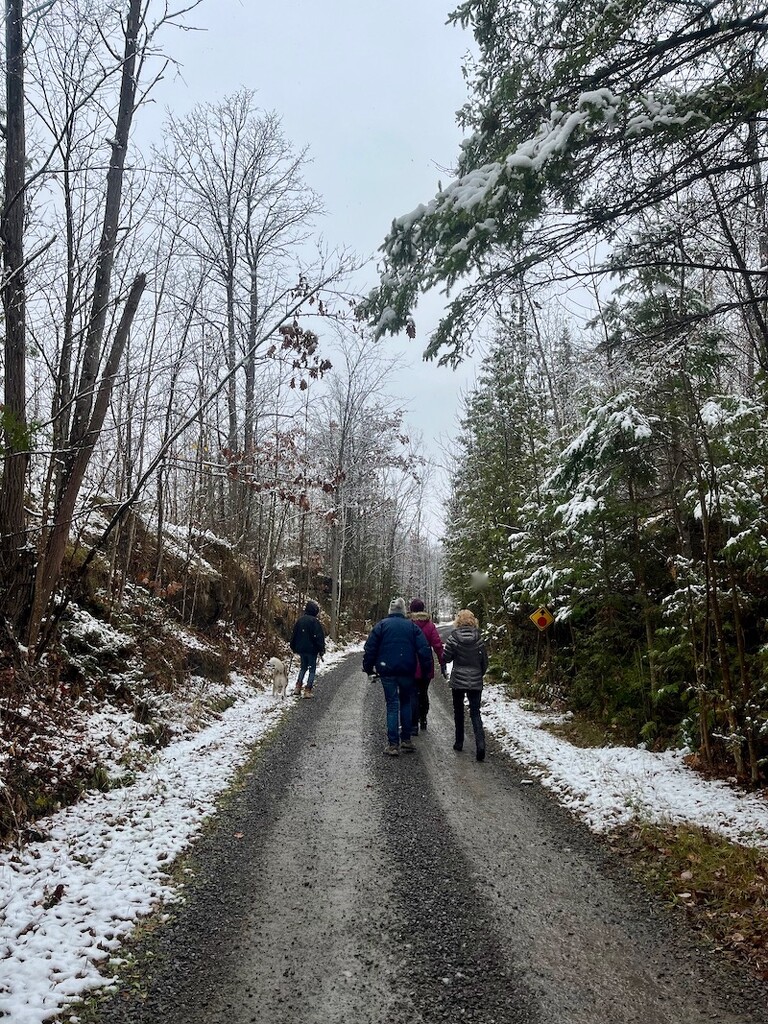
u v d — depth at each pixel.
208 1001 2.99
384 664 7.91
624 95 3.87
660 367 6.16
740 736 5.99
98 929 3.57
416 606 9.66
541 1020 2.85
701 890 4.01
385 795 6.16
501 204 3.99
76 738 6.29
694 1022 2.83
